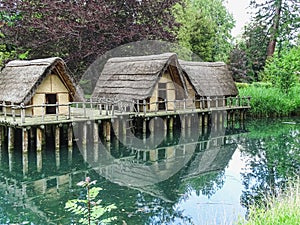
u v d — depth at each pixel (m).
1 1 26.83
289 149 17.97
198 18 41.22
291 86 30.58
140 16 28.53
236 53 44.28
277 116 29.48
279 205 6.95
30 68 17.28
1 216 9.50
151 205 10.16
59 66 17.11
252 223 6.55
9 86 17.45
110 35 26.98
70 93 18.06
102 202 10.34
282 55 33.22
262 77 42.25
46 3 26.03
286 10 42.06
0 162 14.82
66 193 11.39
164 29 29.20
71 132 16.45
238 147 18.58
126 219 9.17
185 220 9.08
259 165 14.70
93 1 26.39
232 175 13.23
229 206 10.03
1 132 17.00
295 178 12.38
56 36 25.77
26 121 15.29
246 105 27.72
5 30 26.84
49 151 16.55
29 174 13.45
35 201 10.70
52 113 17.78
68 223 9.04
